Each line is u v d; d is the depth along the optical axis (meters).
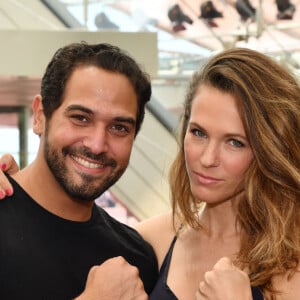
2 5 4.37
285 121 1.63
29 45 4.15
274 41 4.41
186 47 4.56
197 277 1.77
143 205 4.64
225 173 1.65
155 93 4.59
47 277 1.63
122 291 1.56
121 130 1.68
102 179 1.67
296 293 1.62
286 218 1.68
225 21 4.53
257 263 1.67
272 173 1.66
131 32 4.24
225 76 1.62
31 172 1.71
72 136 1.64
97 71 1.65
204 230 1.85
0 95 5.21
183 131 1.85
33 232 1.65
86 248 1.71
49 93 1.68
